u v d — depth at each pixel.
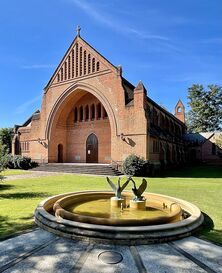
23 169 33.16
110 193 11.32
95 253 5.41
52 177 22.81
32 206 10.28
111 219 6.47
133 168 24.72
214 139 49.66
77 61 33.41
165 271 4.73
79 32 33.50
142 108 26.66
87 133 36.88
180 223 6.63
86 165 30.05
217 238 6.53
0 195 13.05
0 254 5.39
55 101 35.41
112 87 29.28
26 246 5.81
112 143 28.58
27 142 39.00
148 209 9.12
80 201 10.44
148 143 26.75
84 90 32.62
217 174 27.66
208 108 59.88
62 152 38.03
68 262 5.02
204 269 4.84
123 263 5.00
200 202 11.50
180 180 21.31
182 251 5.61
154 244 5.92
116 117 28.55
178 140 42.56
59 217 7.13
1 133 52.41
